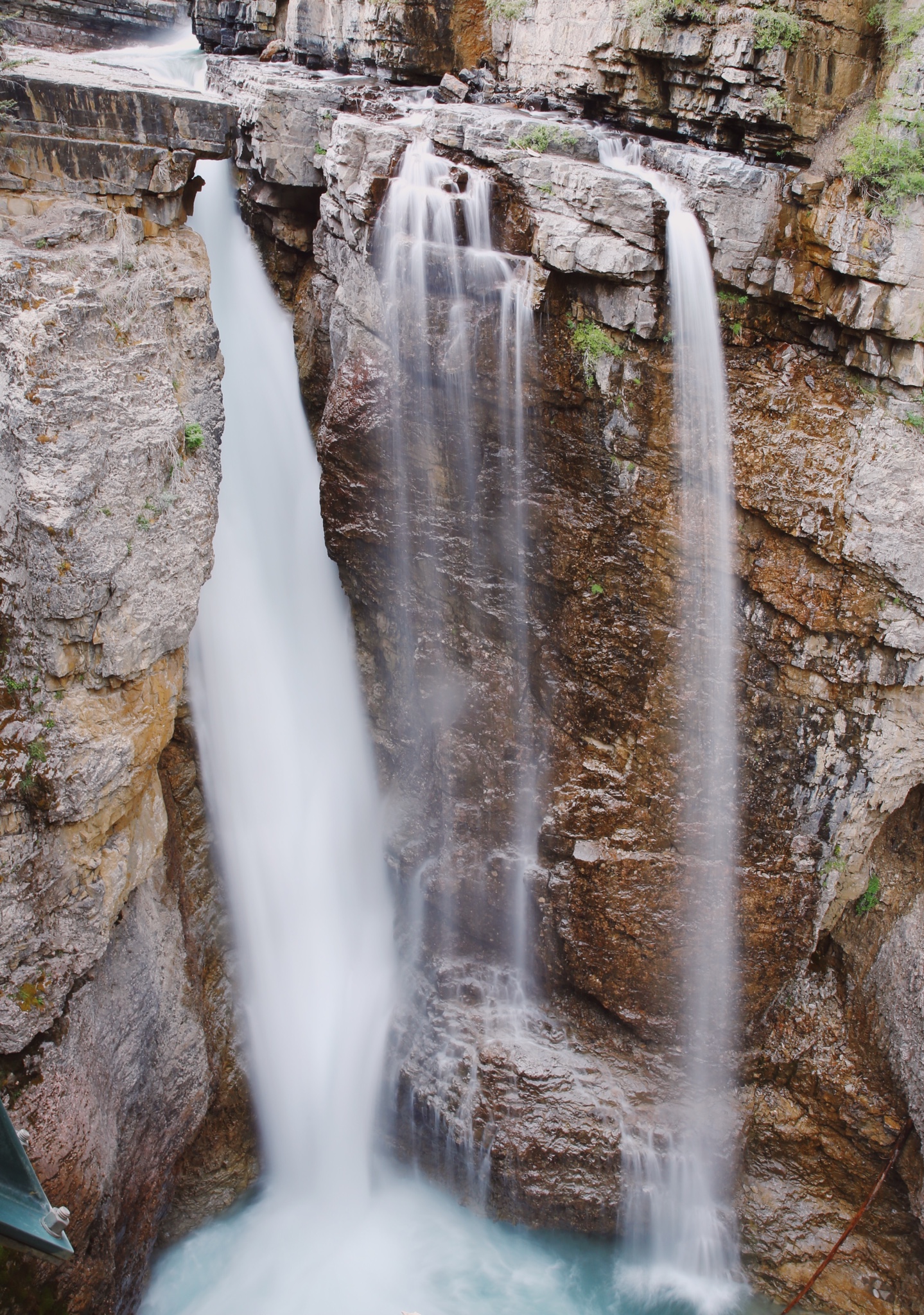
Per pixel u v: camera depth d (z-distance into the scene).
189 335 12.60
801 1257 14.17
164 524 11.48
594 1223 14.65
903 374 12.88
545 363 13.72
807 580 13.65
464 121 13.28
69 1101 10.41
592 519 14.34
